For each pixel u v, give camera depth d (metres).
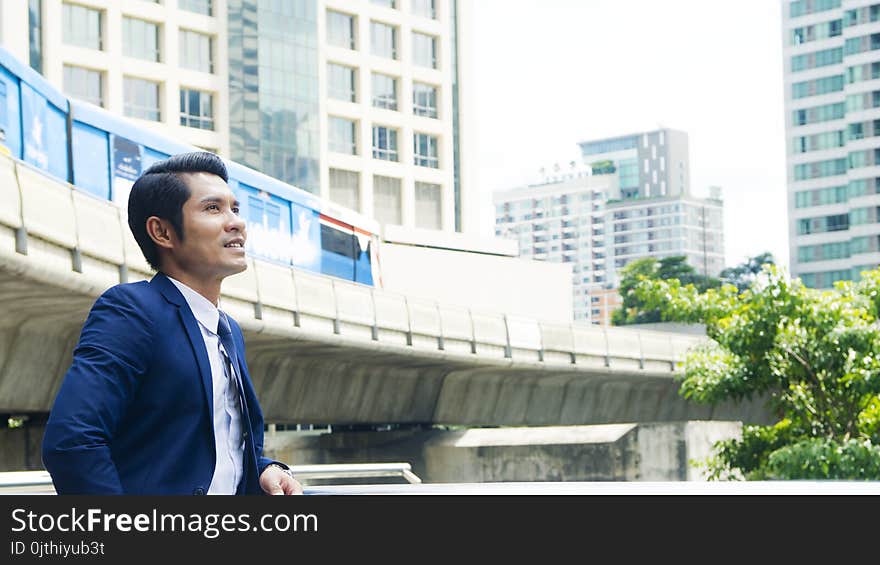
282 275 27.56
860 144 125.06
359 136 71.62
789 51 132.38
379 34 73.88
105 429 2.22
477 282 64.06
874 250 124.12
